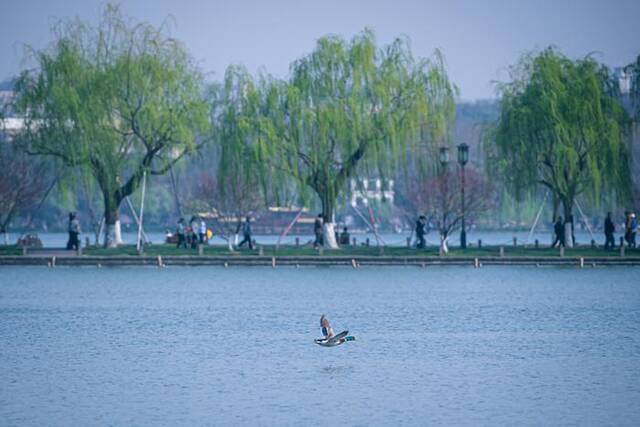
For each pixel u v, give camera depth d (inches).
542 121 3452.3
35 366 1646.2
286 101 3403.1
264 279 3095.5
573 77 3479.3
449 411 1355.8
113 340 1919.3
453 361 1694.1
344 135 3368.6
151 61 3425.2
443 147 3479.3
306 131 3390.7
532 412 1348.4
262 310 2372.0
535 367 1640.0
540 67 3484.3
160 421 1307.8
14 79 3427.7
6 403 1395.2
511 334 1995.6
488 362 1683.1
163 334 1996.8
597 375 1574.8
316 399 1421.0
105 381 1530.5
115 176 3457.2
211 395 1441.9
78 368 1630.2
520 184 3531.0
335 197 3491.6
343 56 3417.8
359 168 3459.6
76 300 2576.3
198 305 2469.2
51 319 2219.5
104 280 3083.2
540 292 2751.0
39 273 3297.2
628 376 1567.4
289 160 3403.1
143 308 2412.6
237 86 3449.8
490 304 2485.2
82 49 3442.4
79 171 3476.9
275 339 1931.6
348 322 2170.3
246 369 1624.0
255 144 3348.9
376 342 1893.5
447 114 3484.3
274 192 3435.0
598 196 3422.7
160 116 3415.4
